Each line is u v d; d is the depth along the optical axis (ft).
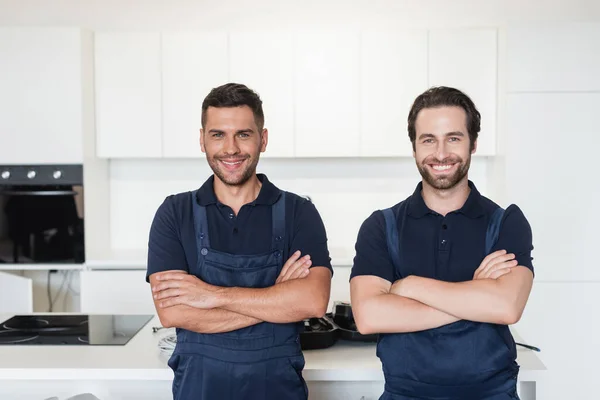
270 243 6.02
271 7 12.98
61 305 13.53
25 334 7.47
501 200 11.97
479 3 12.82
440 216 5.75
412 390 5.57
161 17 13.04
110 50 12.27
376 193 13.39
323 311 5.88
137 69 12.27
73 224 12.03
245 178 5.92
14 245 12.02
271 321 5.80
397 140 12.19
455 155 5.56
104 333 7.52
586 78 11.61
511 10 12.78
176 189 13.55
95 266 12.07
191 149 12.35
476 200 5.77
